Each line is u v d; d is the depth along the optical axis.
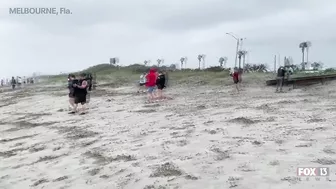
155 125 13.46
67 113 19.25
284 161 7.60
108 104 21.72
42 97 30.95
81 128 14.34
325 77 25.70
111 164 8.90
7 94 40.38
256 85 27.31
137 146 10.30
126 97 25.44
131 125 13.98
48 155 10.66
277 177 6.73
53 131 14.38
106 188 7.39
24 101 29.14
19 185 8.37
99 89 34.25
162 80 22.36
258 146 8.99
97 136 12.48
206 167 7.77
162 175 7.60
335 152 7.94
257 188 6.36
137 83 38.81
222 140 10.01
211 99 20.88
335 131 9.88
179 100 21.39
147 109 18.20
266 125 11.56
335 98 17.53
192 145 9.76
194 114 15.32
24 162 10.23
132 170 8.20
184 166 8.00
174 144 10.04
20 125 16.92
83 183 7.89
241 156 8.26
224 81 32.91
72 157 10.10
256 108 15.66
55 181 8.27
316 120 11.70
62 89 40.41
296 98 18.50
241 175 7.05
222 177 7.07
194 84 32.59
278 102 17.23
